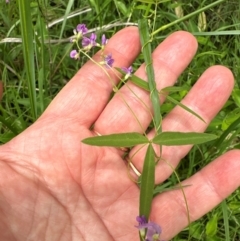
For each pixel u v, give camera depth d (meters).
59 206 0.14
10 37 0.20
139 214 0.13
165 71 0.15
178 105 0.15
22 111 0.19
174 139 0.13
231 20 0.21
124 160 0.15
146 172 0.13
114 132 0.15
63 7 0.21
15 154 0.14
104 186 0.14
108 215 0.14
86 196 0.14
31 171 0.14
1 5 0.20
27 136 0.14
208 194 0.15
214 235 0.16
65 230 0.14
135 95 0.15
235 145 0.17
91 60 0.15
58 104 0.15
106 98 0.15
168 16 0.20
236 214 0.17
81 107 0.15
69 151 0.14
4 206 0.13
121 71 0.15
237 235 0.17
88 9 0.19
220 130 0.17
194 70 0.19
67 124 0.15
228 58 0.20
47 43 0.19
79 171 0.14
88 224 0.14
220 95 0.15
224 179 0.15
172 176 0.17
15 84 0.19
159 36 0.19
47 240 0.13
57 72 0.19
